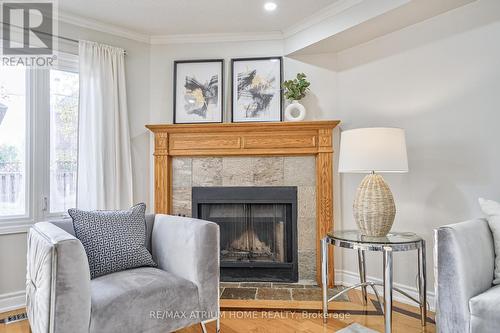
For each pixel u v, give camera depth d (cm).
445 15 242
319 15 287
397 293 268
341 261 311
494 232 179
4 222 253
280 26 312
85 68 287
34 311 158
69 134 287
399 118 270
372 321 225
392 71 275
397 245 195
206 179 320
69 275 141
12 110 261
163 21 301
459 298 156
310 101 320
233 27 314
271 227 323
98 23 301
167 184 317
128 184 310
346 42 295
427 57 252
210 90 329
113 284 165
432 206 249
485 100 221
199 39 333
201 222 192
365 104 294
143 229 208
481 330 148
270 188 312
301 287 295
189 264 185
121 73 310
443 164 243
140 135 327
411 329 212
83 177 284
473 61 227
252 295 276
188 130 312
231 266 318
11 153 260
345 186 306
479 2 224
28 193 265
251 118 325
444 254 163
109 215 200
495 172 217
